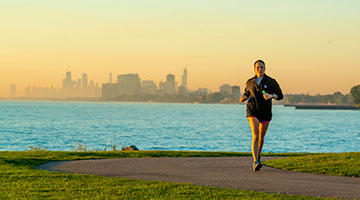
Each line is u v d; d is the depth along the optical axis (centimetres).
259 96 1014
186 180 930
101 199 738
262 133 1045
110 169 1100
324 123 9338
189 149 3922
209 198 740
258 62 1017
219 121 9912
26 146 4094
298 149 3991
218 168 1113
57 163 1227
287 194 771
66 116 11438
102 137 5219
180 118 11325
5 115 11656
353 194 785
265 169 1093
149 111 17712
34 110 16925
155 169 1098
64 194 781
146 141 4753
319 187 849
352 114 17025
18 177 959
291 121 10281
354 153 1248
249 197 743
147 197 755
